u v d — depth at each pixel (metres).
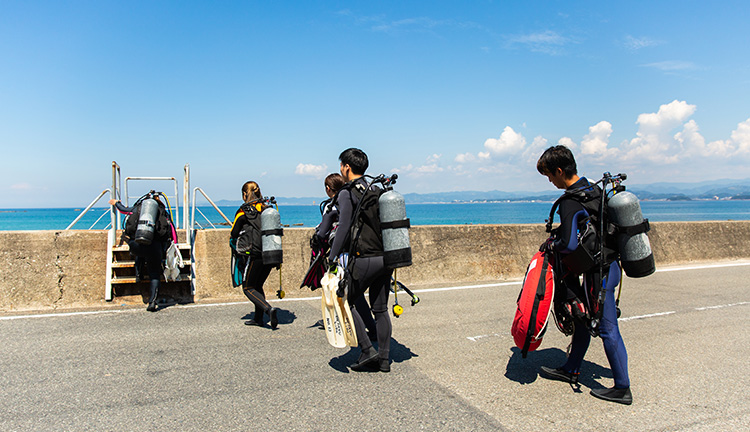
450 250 8.73
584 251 3.29
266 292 7.30
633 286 8.09
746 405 3.39
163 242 6.17
